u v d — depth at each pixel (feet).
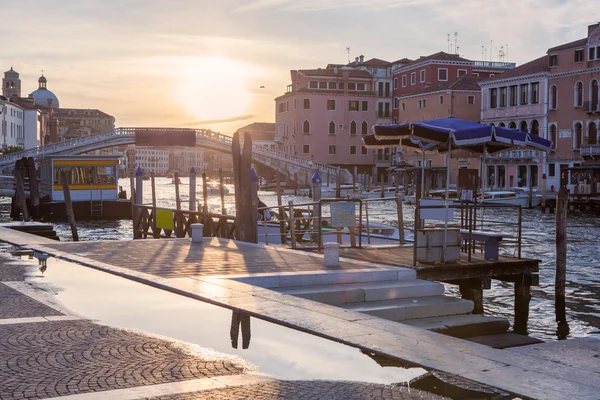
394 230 70.03
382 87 303.27
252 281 37.27
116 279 39.19
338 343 25.03
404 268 40.50
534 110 212.23
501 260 43.34
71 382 20.11
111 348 24.11
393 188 230.68
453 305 37.19
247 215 63.05
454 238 42.45
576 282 64.54
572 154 201.67
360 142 301.63
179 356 23.17
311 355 23.38
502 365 22.26
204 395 19.13
